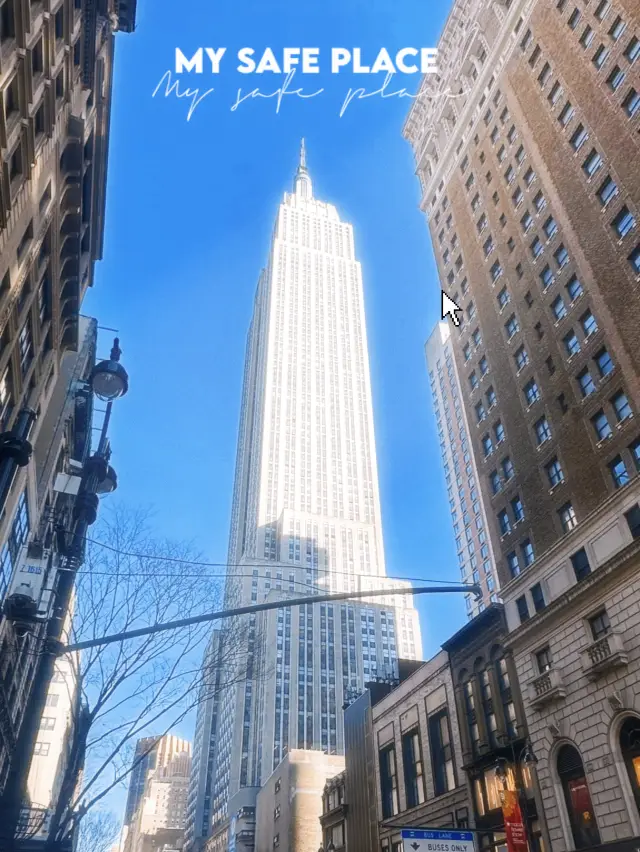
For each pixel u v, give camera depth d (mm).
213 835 131625
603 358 36344
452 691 41250
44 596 12898
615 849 25688
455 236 58188
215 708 187375
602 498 33094
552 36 48531
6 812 11742
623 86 39500
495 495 43469
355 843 51219
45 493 39438
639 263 34750
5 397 31172
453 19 66125
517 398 43250
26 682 43281
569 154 43281
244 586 157375
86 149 36531
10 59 23109
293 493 184875
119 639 12672
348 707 57969
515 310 45812
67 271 38094
